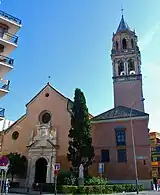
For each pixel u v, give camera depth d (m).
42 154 36.25
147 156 32.72
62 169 34.09
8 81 28.50
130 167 32.88
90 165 32.47
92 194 24.81
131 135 34.62
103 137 35.84
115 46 52.47
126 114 36.41
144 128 34.41
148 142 33.47
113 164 33.69
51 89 41.06
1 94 27.94
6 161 17.03
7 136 40.97
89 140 31.84
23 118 41.06
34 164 36.19
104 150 35.00
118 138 35.09
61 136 36.62
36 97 41.75
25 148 38.53
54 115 38.69
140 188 30.17
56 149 35.78
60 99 39.38
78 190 25.06
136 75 47.81
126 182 32.19
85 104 33.34
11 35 29.23
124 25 54.75
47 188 27.80
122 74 49.72
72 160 30.88
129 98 46.50
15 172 34.91
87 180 28.52
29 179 35.38
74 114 32.88
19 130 40.50
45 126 38.00
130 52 50.16
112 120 36.34
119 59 50.59
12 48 29.27
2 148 40.31
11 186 34.16
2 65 27.62
